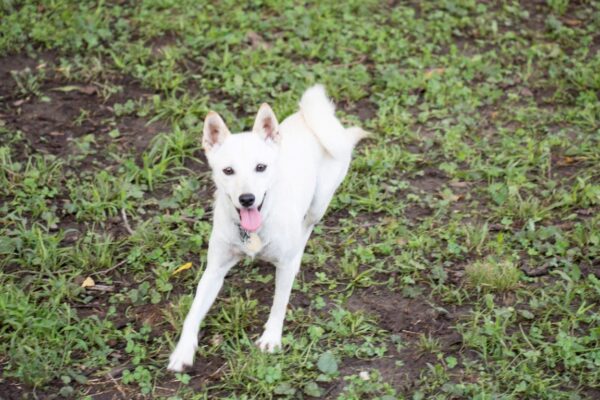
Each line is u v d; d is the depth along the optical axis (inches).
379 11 188.9
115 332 135.0
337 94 170.9
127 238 146.9
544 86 174.6
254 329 136.4
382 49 179.5
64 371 130.6
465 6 190.7
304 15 186.1
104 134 164.2
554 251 145.2
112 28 183.2
